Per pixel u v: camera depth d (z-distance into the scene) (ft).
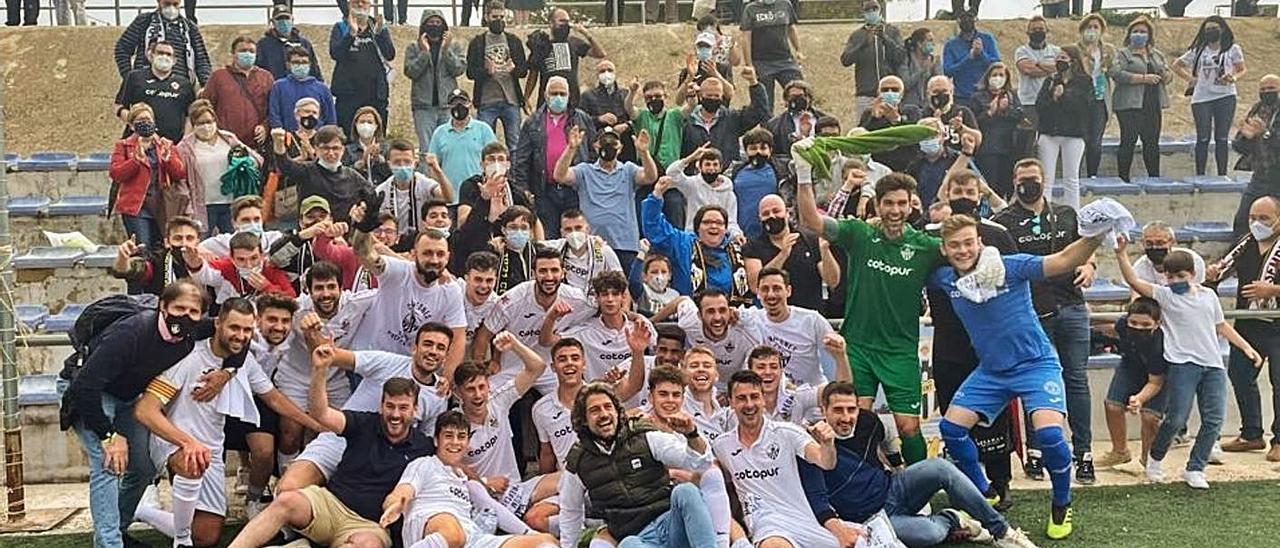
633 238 32.71
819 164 25.41
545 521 23.54
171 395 22.66
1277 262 30.71
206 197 33.73
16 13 53.42
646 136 32.37
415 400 22.99
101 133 48.93
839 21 61.98
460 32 54.95
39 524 26.00
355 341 25.02
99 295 35.91
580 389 23.63
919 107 41.60
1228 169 46.96
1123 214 23.17
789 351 25.63
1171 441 28.37
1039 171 27.91
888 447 25.90
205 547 23.36
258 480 24.84
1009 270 24.26
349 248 27.32
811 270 28.71
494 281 25.43
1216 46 45.75
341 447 23.02
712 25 42.22
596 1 63.16
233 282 25.94
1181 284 28.30
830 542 22.58
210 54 53.52
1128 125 44.70
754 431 23.16
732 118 36.76
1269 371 30.73
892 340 25.46
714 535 20.94
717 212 28.50
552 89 34.45
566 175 32.71
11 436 26.30
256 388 23.63
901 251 25.16
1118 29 60.08
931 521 23.85
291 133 33.60
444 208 27.17
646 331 24.64
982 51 43.34
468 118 35.63
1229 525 25.23
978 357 25.49
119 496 23.49
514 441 26.23
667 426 22.58
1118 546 24.02
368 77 40.16
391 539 22.57
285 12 39.55
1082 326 28.30
